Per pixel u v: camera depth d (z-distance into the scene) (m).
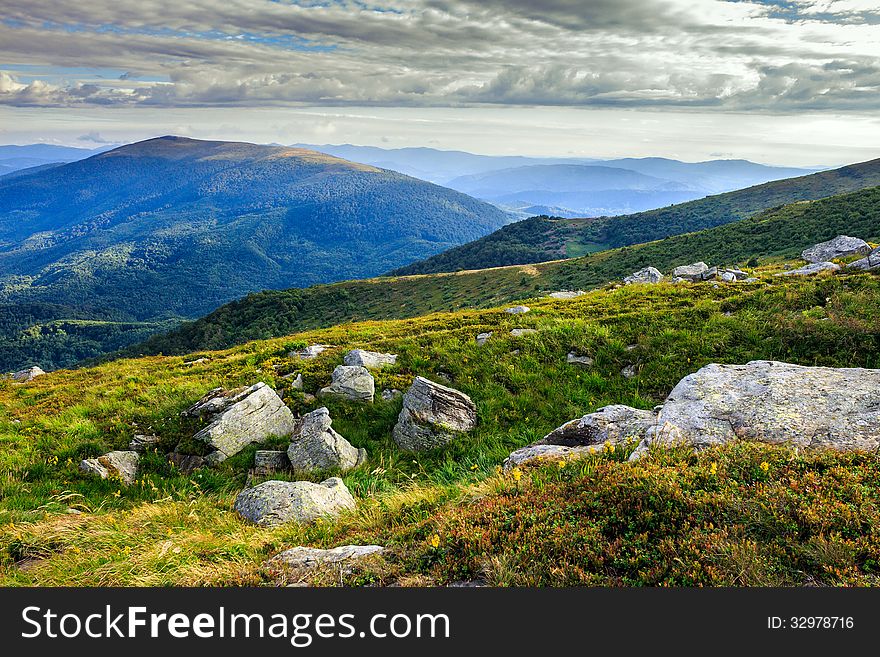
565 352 17.48
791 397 9.07
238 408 14.16
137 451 13.81
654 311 20.44
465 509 7.26
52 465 12.82
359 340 25.88
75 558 7.87
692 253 119.56
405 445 13.59
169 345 176.75
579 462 8.27
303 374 18.62
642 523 5.98
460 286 187.50
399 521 8.02
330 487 10.57
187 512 10.38
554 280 150.38
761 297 19.27
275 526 9.04
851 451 6.91
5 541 8.44
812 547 5.07
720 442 8.04
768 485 6.15
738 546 5.15
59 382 28.09
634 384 15.12
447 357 18.44
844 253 33.94
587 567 5.50
